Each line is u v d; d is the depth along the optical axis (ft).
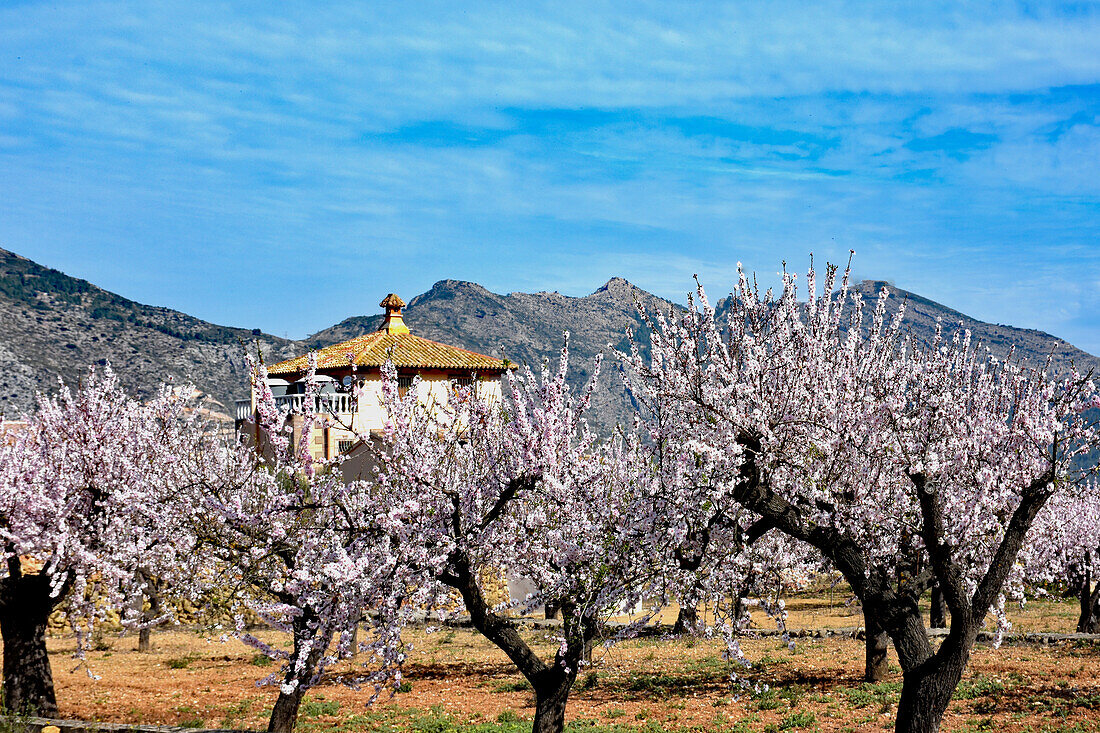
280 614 40.32
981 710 55.52
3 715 45.68
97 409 52.39
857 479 40.16
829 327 42.98
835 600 138.51
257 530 40.91
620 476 42.22
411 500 36.96
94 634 97.40
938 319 49.16
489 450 40.40
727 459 35.55
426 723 57.62
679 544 38.37
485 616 40.22
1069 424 38.01
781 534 47.57
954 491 42.80
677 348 38.83
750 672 75.46
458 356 154.51
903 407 41.11
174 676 77.20
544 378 38.09
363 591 36.29
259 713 60.64
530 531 41.52
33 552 48.91
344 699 67.56
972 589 44.19
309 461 39.34
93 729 43.42
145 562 48.88
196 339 546.67
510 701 66.13
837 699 61.11
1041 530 54.90
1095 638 88.79
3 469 49.73
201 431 62.49
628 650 93.66
